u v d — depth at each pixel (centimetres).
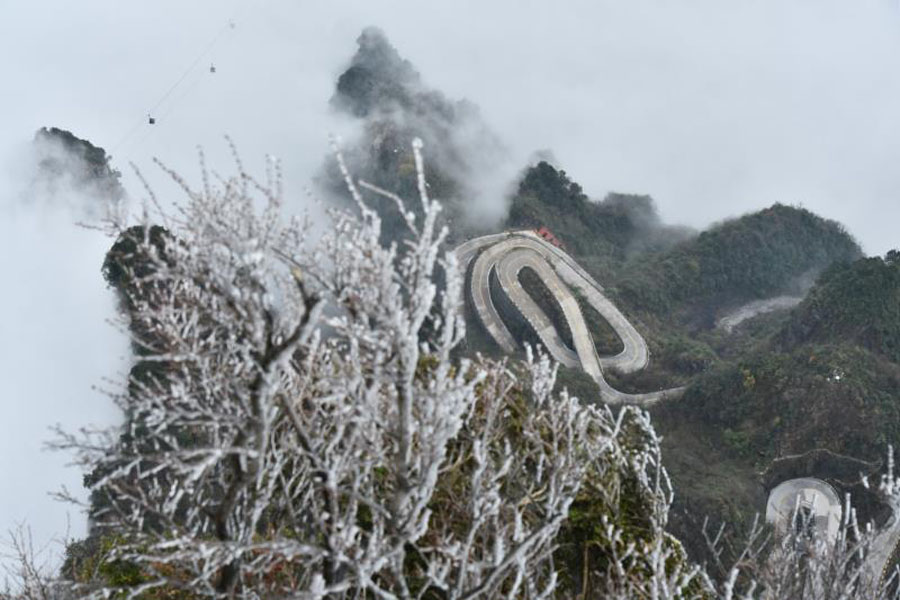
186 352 646
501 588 871
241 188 591
